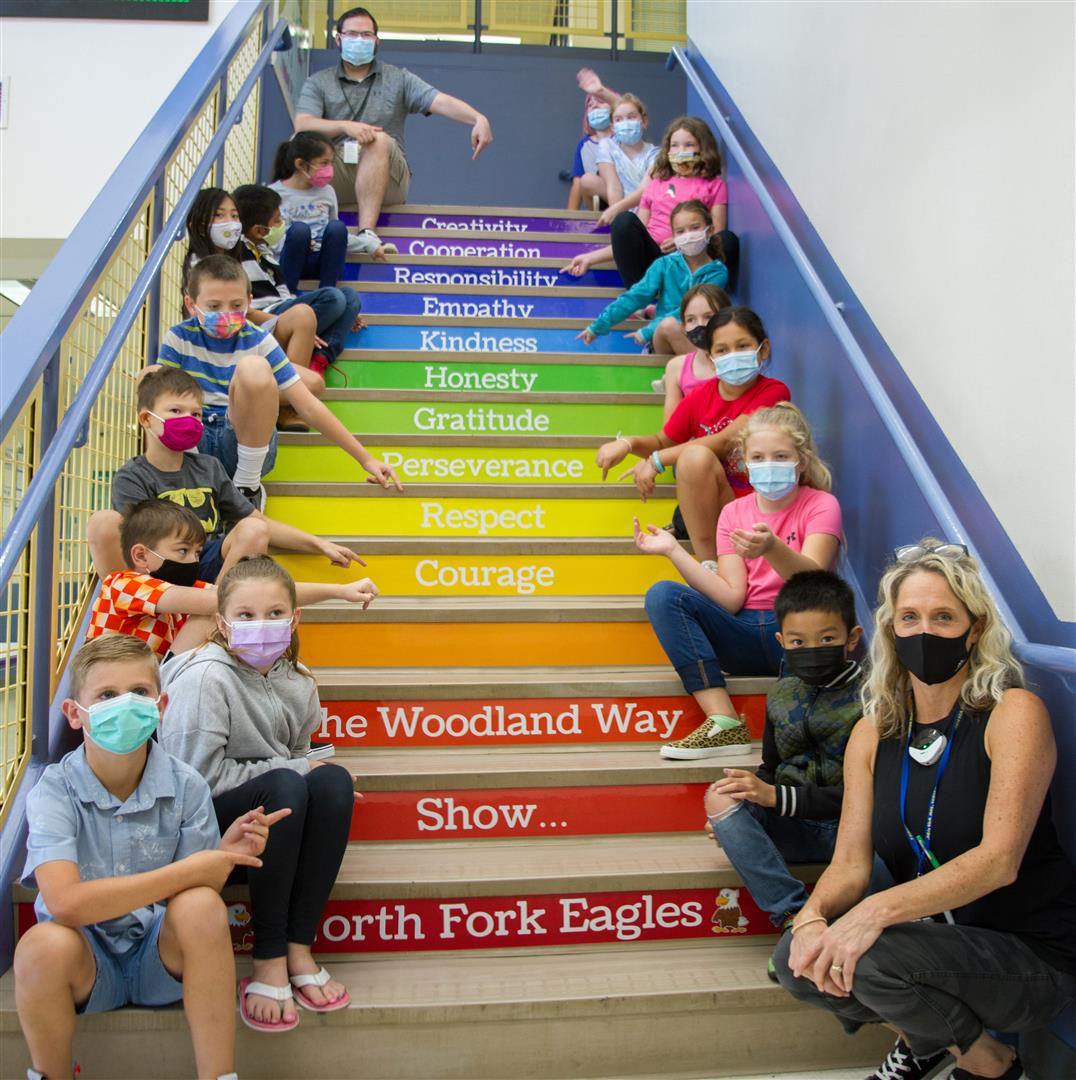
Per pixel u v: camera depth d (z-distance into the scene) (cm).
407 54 682
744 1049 220
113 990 204
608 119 603
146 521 262
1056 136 216
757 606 295
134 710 201
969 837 198
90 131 521
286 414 384
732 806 234
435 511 358
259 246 425
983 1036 200
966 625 204
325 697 284
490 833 264
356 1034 212
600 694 289
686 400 364
